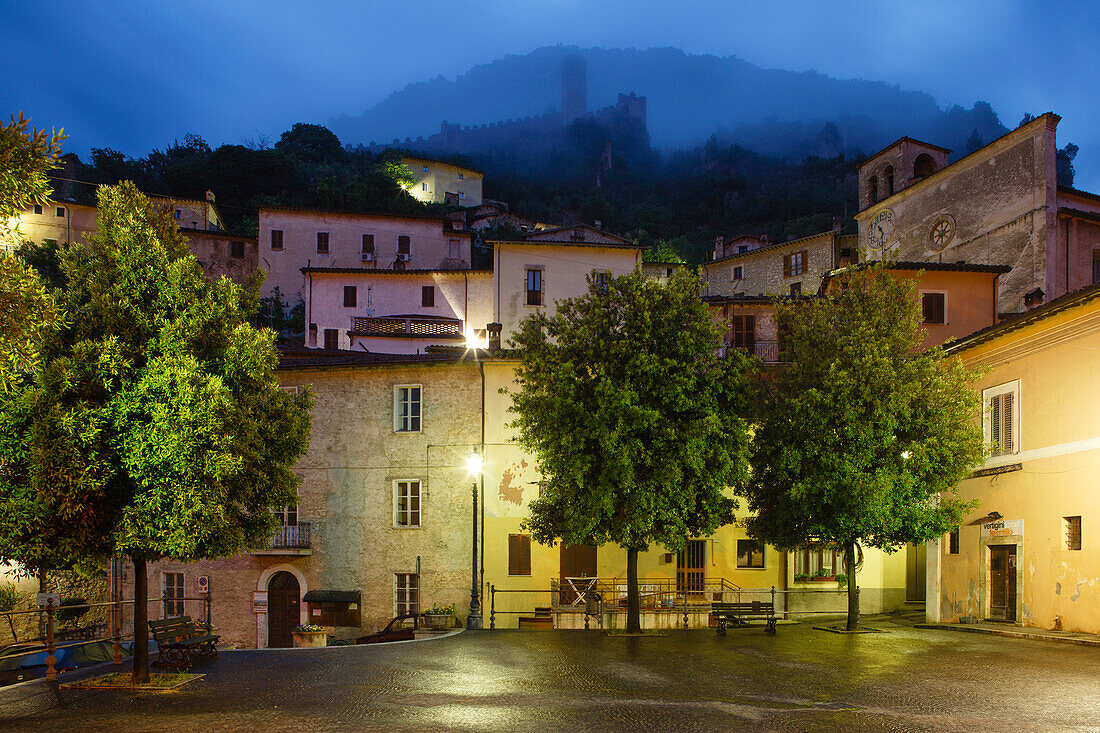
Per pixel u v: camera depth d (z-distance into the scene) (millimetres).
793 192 120750
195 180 86688
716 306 35062
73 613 26500
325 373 27906
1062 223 34594
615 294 20531
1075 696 11258
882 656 15797
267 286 59812
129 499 11539
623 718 10180
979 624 21344
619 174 166125
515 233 82625
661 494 18984
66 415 10555
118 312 11711
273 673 14141
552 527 21375
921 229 41656
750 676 13531
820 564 27438
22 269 8703
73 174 80875
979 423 22656
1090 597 17984
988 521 21797
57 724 9852
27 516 10469
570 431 19234
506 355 26688
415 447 27172
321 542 27156
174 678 13047
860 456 19375
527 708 10844
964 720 9812
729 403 20312
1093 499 18000
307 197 85875
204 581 27031
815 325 21156
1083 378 18469
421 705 11062
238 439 11953
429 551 26578
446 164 94375
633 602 20812
